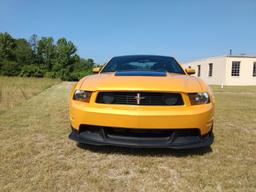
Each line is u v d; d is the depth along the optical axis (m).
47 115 5.22
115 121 2.70
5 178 2.35
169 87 2.74
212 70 26.19
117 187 2.24
